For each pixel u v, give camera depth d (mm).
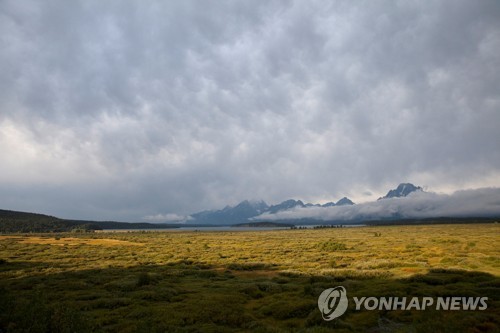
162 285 37031
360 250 77375
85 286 36719
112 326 21922
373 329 20719
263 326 21375
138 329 20531
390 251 71500
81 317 21016
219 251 85062
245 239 148875
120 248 94562
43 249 88312
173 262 61344
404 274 39625
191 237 177250
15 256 70312
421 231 178750
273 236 180375
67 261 62906
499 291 27406
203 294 32375
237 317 23656
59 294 32250
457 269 39938
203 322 23094
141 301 28938
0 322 19641
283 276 43406
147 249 91625
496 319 19234
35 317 19750
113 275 45406
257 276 45031
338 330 20406
